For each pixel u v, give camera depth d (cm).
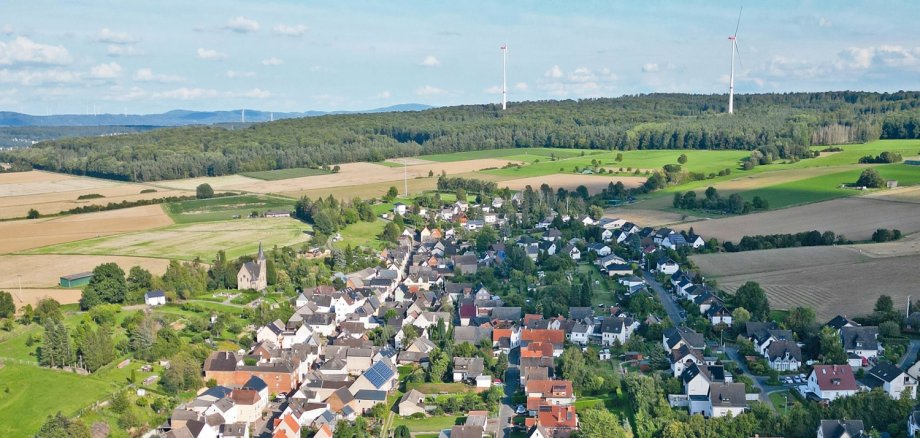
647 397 18350
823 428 16038
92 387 19275
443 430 18162
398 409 19550
